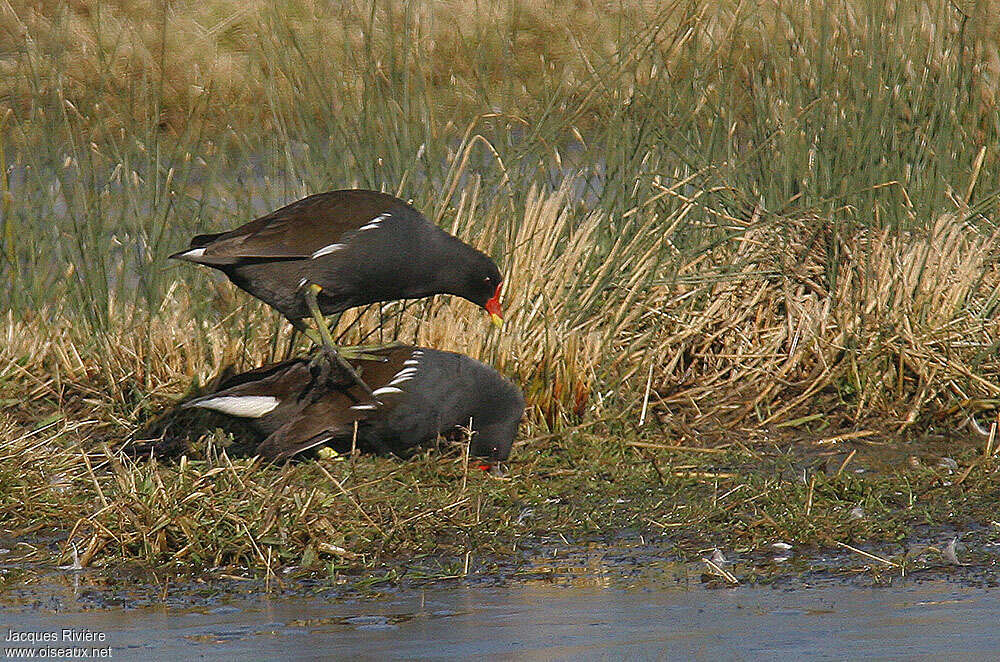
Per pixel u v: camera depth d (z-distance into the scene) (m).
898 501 9.87
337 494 9.38
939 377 12.09
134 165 14.60
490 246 12.80
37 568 8.47
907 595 7.83
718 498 9.88
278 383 10.32
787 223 13.65
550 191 13.77
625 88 14.75
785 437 11.66
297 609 7.63
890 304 12.89
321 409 10.27
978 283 12.95
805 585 8.08
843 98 14.20
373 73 13.56
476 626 7.27
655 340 12.74
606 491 10.17
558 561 8.61
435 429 10.52
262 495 8.98
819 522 9.26
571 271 12.66
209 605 7.71
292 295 10.59
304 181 13.85
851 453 10.48
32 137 14.07
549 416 11.59
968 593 7.84
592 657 6.75
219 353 12.41
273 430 10.34
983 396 11.88
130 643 7.02
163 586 8.10
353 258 10.52
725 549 8.84
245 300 12.99
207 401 10.20
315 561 8.52
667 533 9.20
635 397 11.91
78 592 7.98
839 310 12.87
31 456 10.20
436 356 10.55
